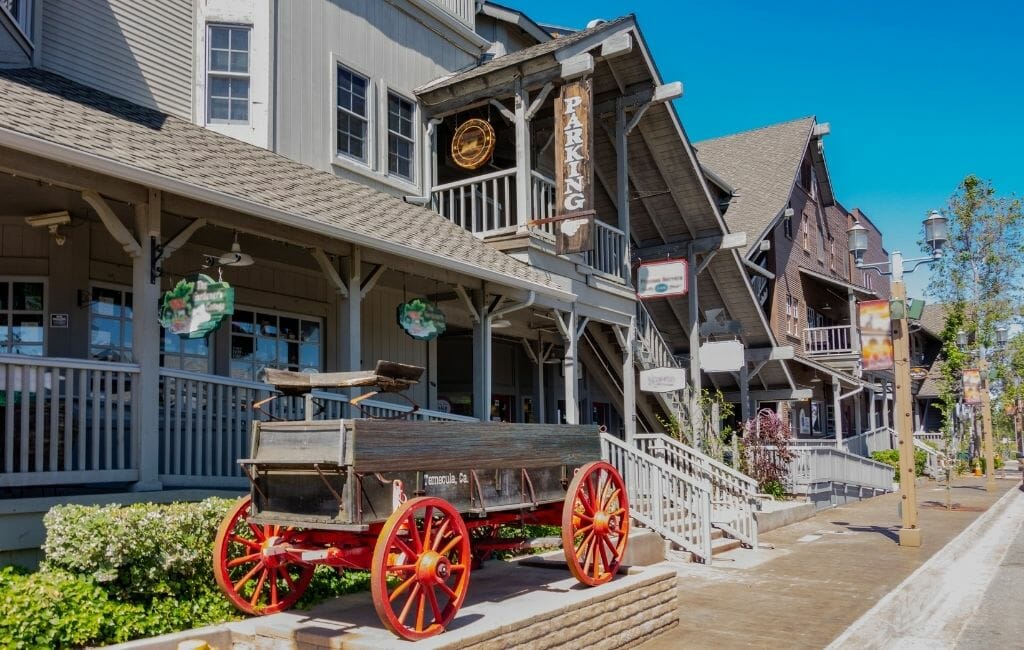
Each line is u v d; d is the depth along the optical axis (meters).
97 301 9.94
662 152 16.97
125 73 10.74
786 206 26.53
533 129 16.17
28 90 8.20
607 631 6.77
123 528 5.68
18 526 6.45
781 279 27.41
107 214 7.28
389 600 5.12
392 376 5.83
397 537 5.27
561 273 13.77
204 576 6.20
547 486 7.03
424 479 5.70
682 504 11.73
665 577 7.72
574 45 13.34
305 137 12.44
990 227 29.27
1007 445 41.41
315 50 12.76
